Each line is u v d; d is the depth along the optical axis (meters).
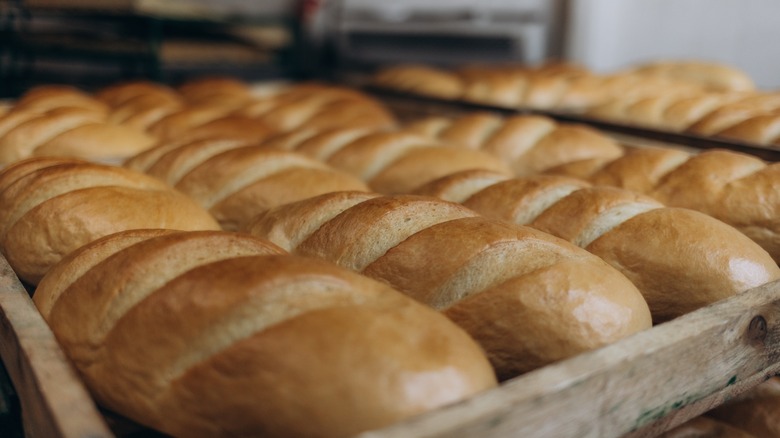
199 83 1.41
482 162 0.83
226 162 0.72
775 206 0.65
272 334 0.42
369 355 0.41
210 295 0.44
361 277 0.46
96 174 0.63
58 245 0.59
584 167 0.76
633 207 0.61
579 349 0.49
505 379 0.51
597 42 1.94
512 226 0.54
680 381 0.46
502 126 0.95
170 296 0.45
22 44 1.58
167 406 0.45
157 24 1.50
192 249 0.48
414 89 1.53
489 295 0.50
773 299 0.50
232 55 1.79
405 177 0.81
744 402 0.58
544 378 0.40
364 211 0.55
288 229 0.59
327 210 0.59
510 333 0.50
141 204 0.61
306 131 0.93
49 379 0.42
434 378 0.40
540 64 1.88
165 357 0.44
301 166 0.74
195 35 1.81
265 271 0.44
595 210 0.60
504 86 1.37
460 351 0.42
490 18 2.01
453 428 0.37
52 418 0.40
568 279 0.50
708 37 1.79
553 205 0.62
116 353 0.46
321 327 0.42
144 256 0.48
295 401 0.41
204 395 0.43
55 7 1.52
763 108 1.00
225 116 0.99
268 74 1.85
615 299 0.50
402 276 0.52
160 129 0.99
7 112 1.03
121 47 1.55
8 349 0.48
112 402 0.47
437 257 0.52
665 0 1.85
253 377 0.42
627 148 0.95
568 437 0.41
